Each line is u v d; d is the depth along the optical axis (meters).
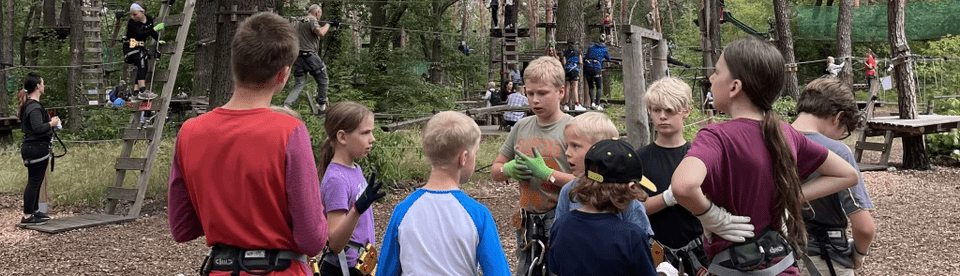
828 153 2.50
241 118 2.41
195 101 16.39
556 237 2.83
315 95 14.27
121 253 7.14
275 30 2.43
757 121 2.42
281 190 2.38
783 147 2.37
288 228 2.42
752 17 36.84
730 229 2.34
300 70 9.91
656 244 2.96
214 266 2.44
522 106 16.12
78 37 21.95
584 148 3.31
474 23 55.41
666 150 3.51
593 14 29.48
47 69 26.19
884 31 29.72
